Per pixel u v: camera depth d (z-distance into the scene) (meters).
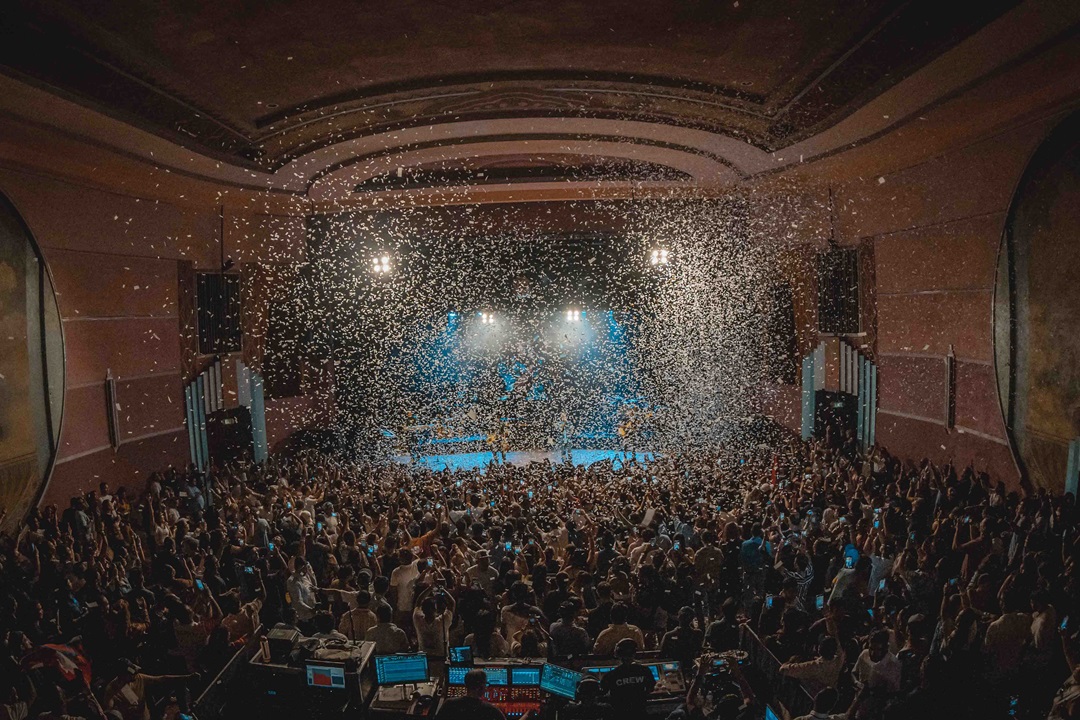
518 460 22.91
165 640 6.72
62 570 8.96
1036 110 11.34
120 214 15.36
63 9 7.94
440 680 5.47
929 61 9.89
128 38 8.90
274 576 8.56
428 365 24.86
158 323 16.53
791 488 13.22
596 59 10.91
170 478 15.84
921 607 7.55
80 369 13.95
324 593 7.98
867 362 17.16
